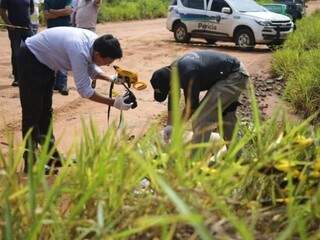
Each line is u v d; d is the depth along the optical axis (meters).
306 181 2.03
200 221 1.30
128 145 2.13
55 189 1.90
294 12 24.55
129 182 1.95
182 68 4.52
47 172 2.57
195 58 4.62
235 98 4.87
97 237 1.73
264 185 2.10
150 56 15.30
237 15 17.92
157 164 2.00
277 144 2.08
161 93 4.48
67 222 1.85
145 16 31.56
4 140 6.56
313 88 8.95
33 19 10.07
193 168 1.93
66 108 8.57
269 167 2.00
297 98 8.91
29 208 1.85
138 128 7.41
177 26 19.39
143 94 9.84
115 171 1.97
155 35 21.62
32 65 5.13
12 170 2.02
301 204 1.98
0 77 10.98
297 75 9.86
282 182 2.09
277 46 16.86
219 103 2.20
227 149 2.18
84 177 2.00
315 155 2.23
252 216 1.87
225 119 4.89
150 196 1.89
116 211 1.89
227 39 18.30
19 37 9.56
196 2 18.94
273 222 1.89
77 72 4.89
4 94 9.37
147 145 2.24
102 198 1.93
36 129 5.27
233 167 1.98
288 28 17.77
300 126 2.18
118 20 28.86
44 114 5.47
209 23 18.58
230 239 1.67
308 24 18.45
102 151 2.09
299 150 2.15
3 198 1.94
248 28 17.77
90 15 9.95
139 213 1.86
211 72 4.68
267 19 17.61
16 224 1.86
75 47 4.89
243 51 17.64
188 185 1.86
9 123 7.47
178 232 1.81
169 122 4.44
